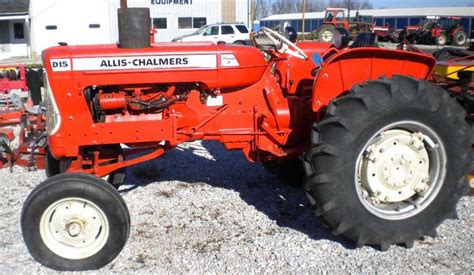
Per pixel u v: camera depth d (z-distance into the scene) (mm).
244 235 3904
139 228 4027
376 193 3559
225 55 3770
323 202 3410
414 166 3594
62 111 3621
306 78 4379
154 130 3742
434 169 3639
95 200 3311
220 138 4055
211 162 5797
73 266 3387
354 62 3764
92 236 3412
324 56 4414
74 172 3492
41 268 3434
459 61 5848
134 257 3580
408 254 3607
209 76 3771
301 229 4016
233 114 4039
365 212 3482
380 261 3510
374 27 32531
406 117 3416
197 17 29719
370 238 3533
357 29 29906
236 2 30125
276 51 4289
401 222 3582
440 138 3537
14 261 3525
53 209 3342
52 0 27391
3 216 4281
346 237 3662
